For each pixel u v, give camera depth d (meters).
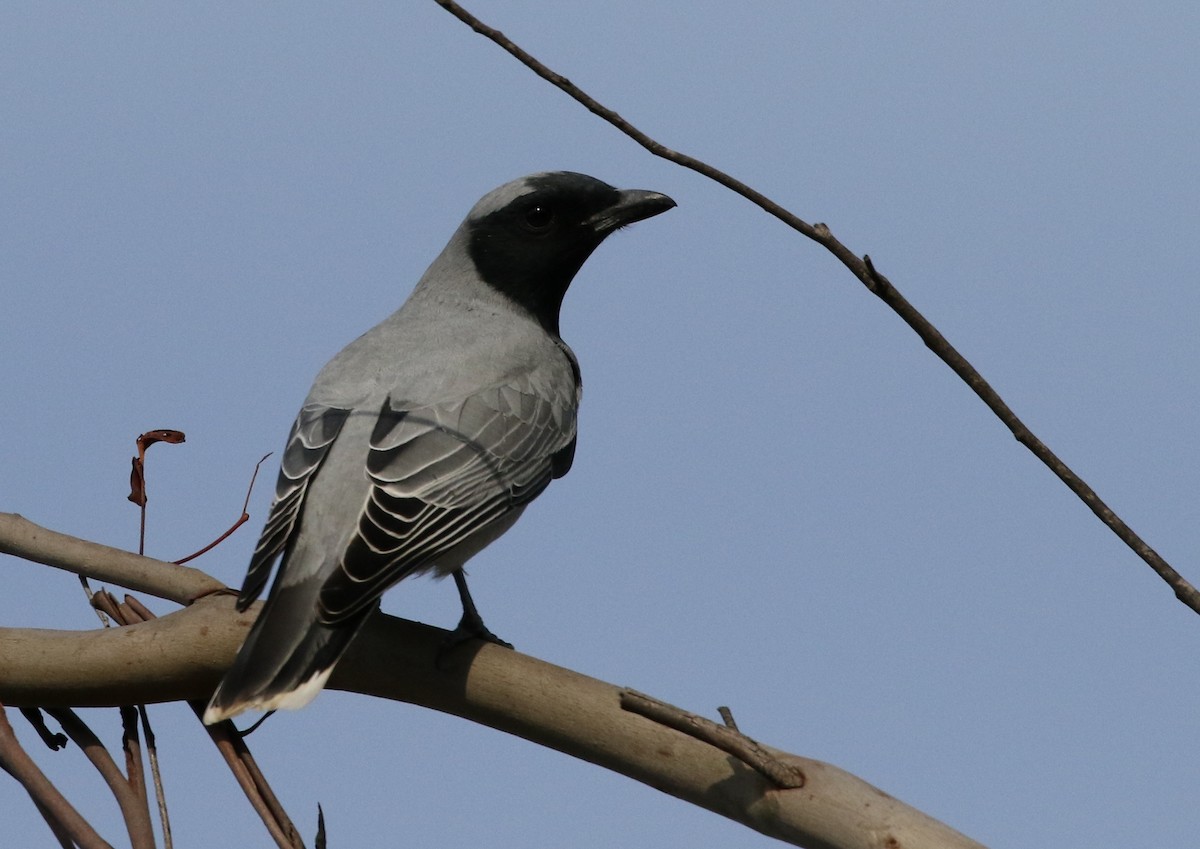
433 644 7.68
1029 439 6.01
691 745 6.83
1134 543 5.88
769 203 6.12
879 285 6.05
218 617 7.96
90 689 7.95
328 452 9.20
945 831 6.18
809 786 6.42
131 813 7.69
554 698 7.25
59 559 8.70
